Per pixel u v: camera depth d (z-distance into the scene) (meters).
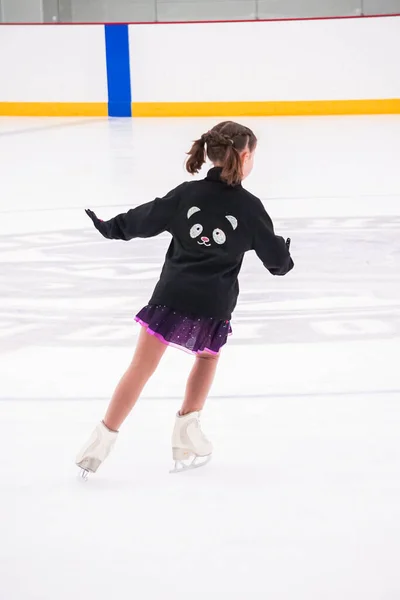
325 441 10.90
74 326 15.66
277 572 7.93
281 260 9.52
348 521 8.90
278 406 12.03
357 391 12.57
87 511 9.16
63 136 44.31
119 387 9.70
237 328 15.52
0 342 14.82
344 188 29.42
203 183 9.41
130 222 9.38
